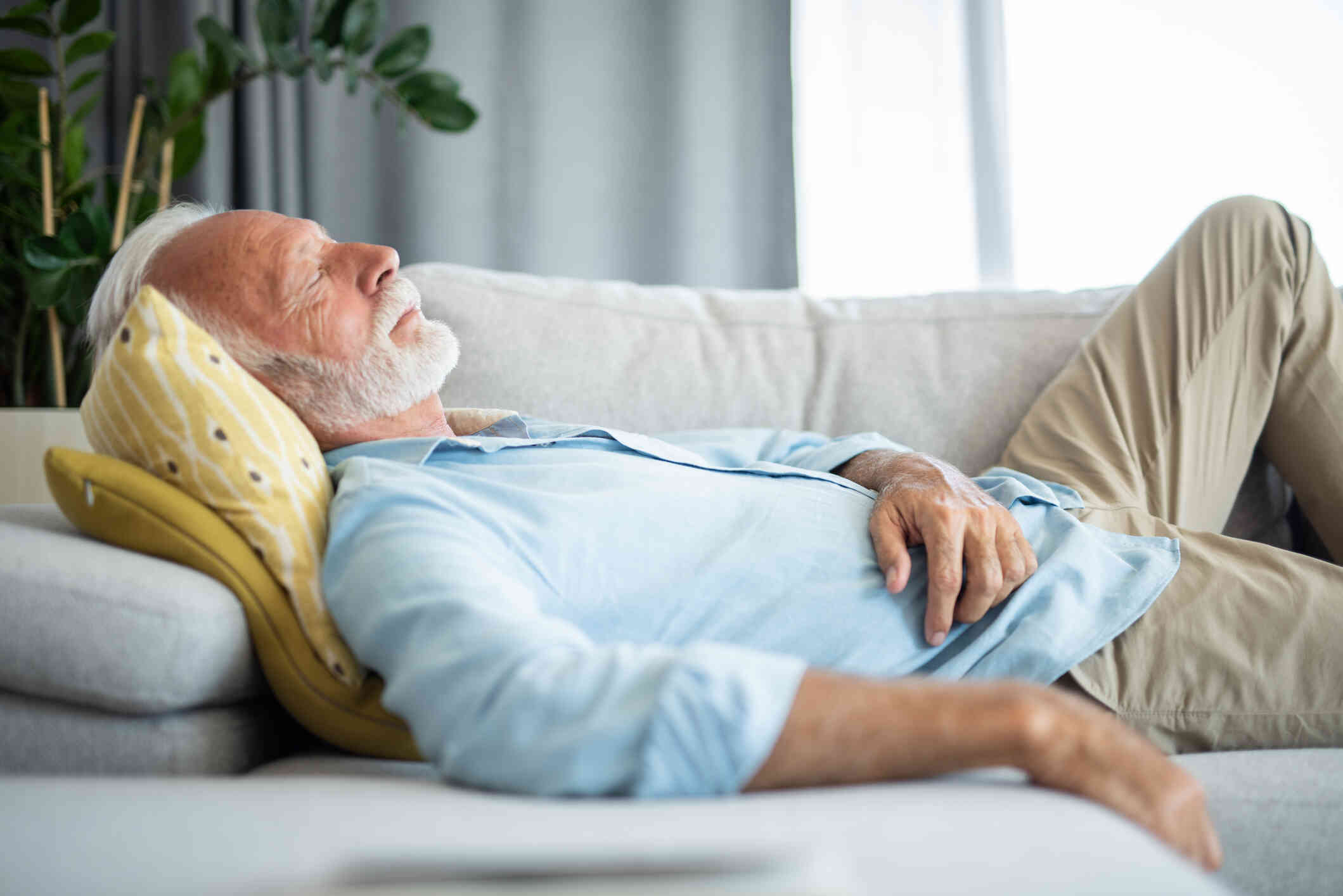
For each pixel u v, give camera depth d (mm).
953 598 894
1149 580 1000
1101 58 2584
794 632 878
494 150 2658
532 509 845
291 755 900
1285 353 1387
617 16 2705
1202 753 889
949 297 1628
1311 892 688
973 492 1001
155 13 2449
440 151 2629
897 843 407
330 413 1049
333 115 2582
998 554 938
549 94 2682
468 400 1438
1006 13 2641
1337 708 954
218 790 524
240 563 779
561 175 2674
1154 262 2555
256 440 815
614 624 836
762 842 395
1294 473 1378
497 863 312
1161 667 958
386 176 2609
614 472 942
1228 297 1381
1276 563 1043
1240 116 2502
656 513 896
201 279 1020
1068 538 1029
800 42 2691
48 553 743
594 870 305
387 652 674
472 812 478
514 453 996
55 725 742
